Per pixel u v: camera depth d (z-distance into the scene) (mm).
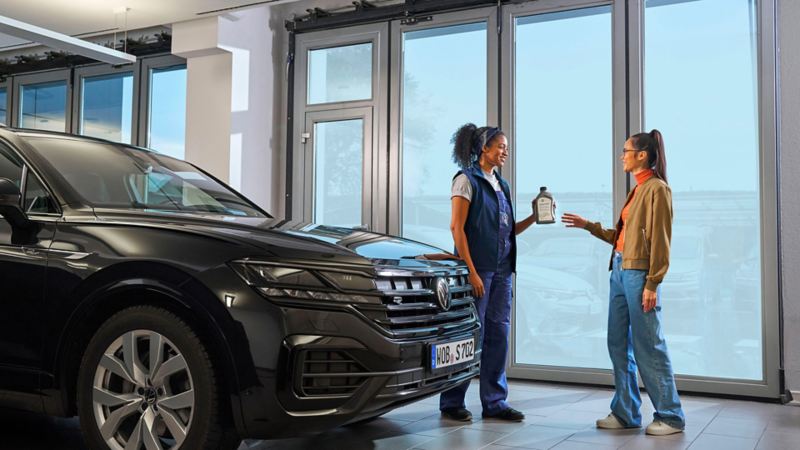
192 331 2168
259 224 2514
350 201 5430
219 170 5320
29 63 6938
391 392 2186
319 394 2105
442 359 2461
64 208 2498
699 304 4367
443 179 5109
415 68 5227
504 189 3602
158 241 2268
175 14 5215
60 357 2355
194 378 2148
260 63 5559
